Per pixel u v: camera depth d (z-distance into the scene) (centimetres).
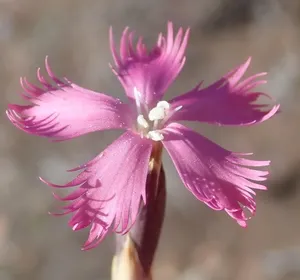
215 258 16
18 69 21
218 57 21
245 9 22
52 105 7
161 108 7
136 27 21
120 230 6
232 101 8
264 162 7
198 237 17
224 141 18
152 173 7
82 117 7
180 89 20
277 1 22
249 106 8
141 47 8
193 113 7
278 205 17
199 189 7
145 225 7
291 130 19
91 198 6
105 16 22
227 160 7
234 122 7
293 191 17
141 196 7
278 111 8
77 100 7
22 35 22
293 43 21
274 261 16
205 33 22
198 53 21
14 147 19
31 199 18
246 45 22
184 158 7
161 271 16
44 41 22
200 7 22
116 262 7
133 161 7
